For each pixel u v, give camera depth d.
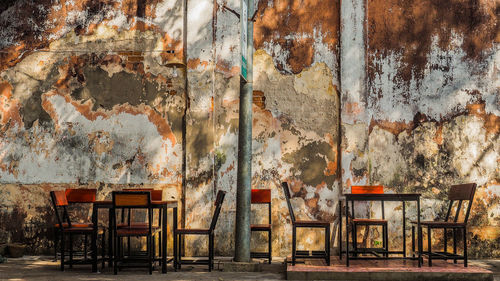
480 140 7.57
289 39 7.98
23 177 8.15
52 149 8.16
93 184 8.05
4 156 8.20
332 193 7.70
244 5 6.37
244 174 6.70
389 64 7.79
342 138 7.67
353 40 7.82
